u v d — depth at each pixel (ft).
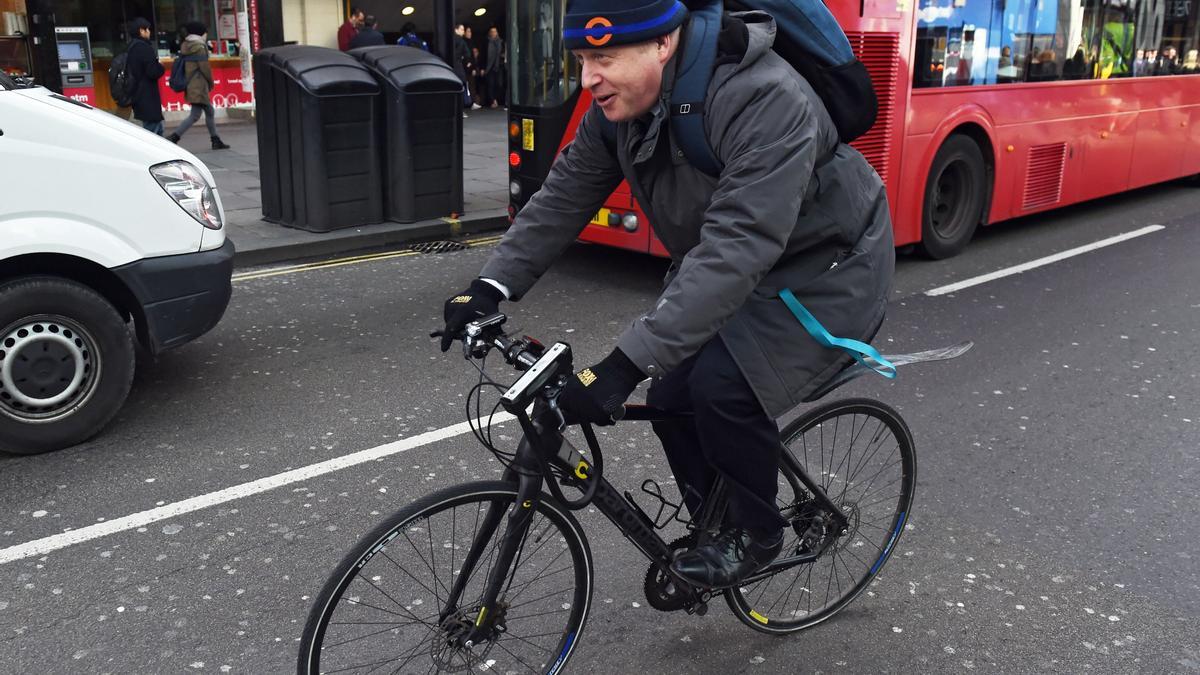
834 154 7.86
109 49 51.72
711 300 6.96
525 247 8.26
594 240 24.08
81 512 12.41
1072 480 13.84
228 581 10.97
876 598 10.89
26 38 45.75
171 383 16.79
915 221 25.64
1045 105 29.04
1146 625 10.48
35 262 14.11
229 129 50.60
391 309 21.43
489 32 68.03
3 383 13.57
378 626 7.76
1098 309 22.22
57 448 14.06
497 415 15.75
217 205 15.51
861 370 8.38
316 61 26.96
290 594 10.75
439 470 13.82
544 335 19.92
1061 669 9.73
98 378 14.19
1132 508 13.06
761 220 6.94
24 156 13.32
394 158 28.55
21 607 10.38
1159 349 19.49
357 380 17.10
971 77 26.23
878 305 8.17
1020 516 12.79
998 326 20.90
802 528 9.85
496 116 60.39
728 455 8.07
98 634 9.96
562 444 7.82
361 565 7.50
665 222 7.98
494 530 7.91
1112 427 15.67
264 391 16.51
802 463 9.75
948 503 13.10
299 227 28.04
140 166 14.19
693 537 9.12
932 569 11.48
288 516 12.43
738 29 7.07
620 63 7.04
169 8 52.95
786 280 7.86
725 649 9.93
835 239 7.89
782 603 10.20
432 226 28.89
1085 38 30.30
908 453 10.59
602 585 10.98
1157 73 34.09
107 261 13.97
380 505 12.76
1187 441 15.19
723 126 7.09
